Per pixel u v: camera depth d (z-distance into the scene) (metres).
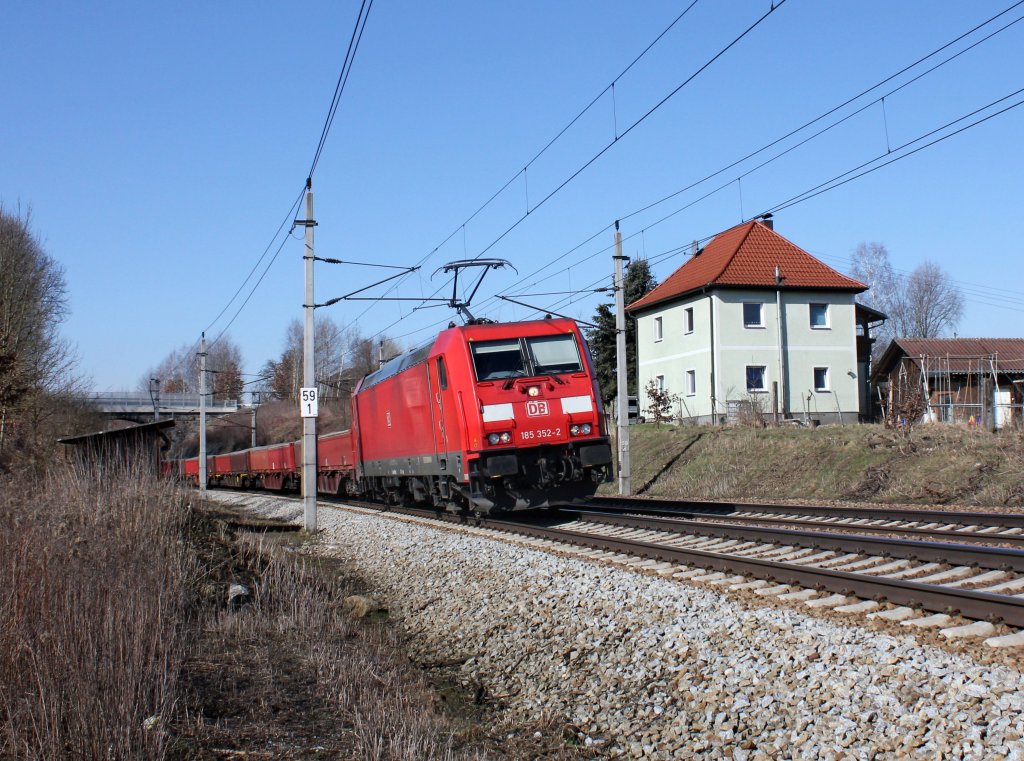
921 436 20.67
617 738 6.39
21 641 5.90
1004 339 46.38
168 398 68.06
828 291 40.50
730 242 42.38
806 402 39.34
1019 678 5.61
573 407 15.97
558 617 9.06
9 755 4.96
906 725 5.36
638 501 20.48
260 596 10.38
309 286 20.97
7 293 34.56
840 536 10.98
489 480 15.55
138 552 9.02
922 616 7.32
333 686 7.21
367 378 24.84
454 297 20.36
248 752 5.66
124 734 5.25
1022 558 8.79
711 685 6.61
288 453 35.72
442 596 11.28
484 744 6.59
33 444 24.67
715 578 9.41
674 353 42.75
